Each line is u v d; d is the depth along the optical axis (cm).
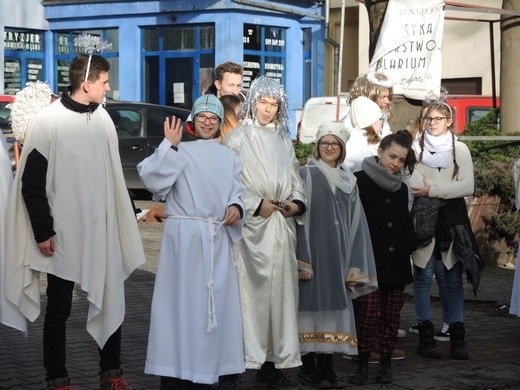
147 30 2598
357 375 663
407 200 688
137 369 680
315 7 2686
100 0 2612
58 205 587
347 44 2695
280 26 2608
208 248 577
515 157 1138
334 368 706
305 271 634
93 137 598
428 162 746
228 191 589
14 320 600
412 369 705
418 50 1105
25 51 2625
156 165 577
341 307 636
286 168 632
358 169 718
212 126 593
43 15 2666
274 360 616
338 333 637
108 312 599
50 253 585
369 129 724
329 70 2691
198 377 567
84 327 795
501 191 1099
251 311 615
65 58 2684
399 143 676
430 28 1098
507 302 934
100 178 598
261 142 631
